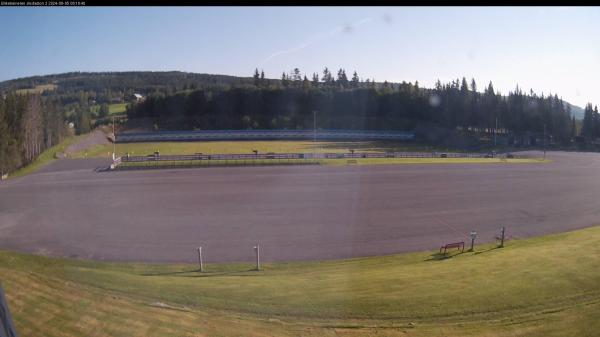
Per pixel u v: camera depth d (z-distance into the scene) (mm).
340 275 16188
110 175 45750
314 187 37906
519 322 11281
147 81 189500
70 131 92500
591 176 47406
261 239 22672
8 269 13891
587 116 131250
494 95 127062
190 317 11250
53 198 33438
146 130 112188
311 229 24547
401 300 12578
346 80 157500
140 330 10344
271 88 128125
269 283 14773
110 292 12766
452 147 100188
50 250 20641
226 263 18828
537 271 15219
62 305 11477
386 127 120125
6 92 73938
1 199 33219
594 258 16703
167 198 33125
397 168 52000
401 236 23391
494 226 25922
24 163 55250
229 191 35875
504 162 63062
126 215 27797
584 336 10562
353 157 62438
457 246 20891
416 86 132375
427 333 10680
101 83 179500
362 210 29281
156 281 14641
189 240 22484
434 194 35281
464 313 11781
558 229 25469
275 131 102625
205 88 137750
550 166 58656
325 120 121188
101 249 20844
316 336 10469
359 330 10812
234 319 11273
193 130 109375
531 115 125938
